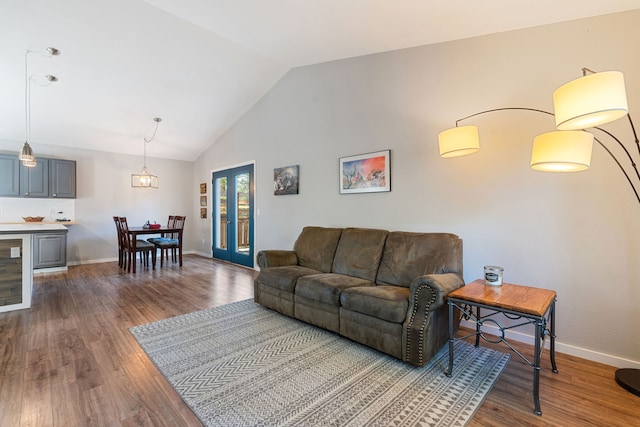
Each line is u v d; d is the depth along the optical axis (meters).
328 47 3.34
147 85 4.30
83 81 4.02
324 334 2.68
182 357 2.24
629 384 1.84
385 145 3.35
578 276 2.26
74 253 5.80
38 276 4.84
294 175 4.46
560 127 1.65
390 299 2.24
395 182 3.27
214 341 2.52
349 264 3.12
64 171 5.49
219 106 5.16
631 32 2.05
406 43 3.01
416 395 1.80
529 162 2.44
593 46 2.18
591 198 2.20
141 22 3.19
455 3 2.17
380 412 1.65
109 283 4.41
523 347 2.43
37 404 1.68
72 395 1.77
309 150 4.25
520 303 1.77
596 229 2.19
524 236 2.48
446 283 2.15
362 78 3.57
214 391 1.83
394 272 2.78
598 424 1.55
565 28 2.29
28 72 3.74
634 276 2.07
